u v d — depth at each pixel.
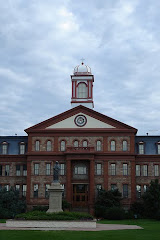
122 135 78.44
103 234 36.94
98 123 79.00
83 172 77.19
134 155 77.44
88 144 78.25
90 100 85.75
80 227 44.31
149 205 70.19
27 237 33.88
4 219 65.94
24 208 74.50
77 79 86.88
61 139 78.69
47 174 77.56
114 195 73.19
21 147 82.56
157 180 71.75
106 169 77.19
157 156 80.12
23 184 80.50
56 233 36.81
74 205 76.12
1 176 81.06
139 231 40.72
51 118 79.31
